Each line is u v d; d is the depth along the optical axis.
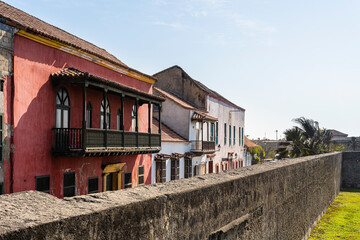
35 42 11.95
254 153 53.59
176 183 6.08
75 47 13.60
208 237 5.84
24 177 11.46
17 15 13.22
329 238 16.47
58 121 13.12
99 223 3.44
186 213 5.15
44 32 12.31
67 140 12.80
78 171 14.09
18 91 11.24
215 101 33.53
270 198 9.70
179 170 24.89
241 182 7.43
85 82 12.56
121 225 3.74
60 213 3.24
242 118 43.78
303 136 37.16
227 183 6.68
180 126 27.00
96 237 3.40
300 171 14.55
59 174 13.07
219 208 6.30
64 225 3.05
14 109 11.08
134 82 18.56
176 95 32.25
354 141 70.88
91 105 15.07
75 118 13.98
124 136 15.52
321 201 21.39
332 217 21.48
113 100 16.77
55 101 12.91
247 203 7.77
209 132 31.64
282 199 11.16
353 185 38.12
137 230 4.02
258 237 8.51
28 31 11.39
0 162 10.63
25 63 11.53
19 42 11.29
